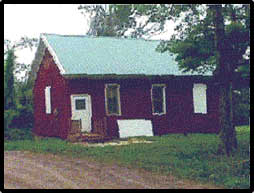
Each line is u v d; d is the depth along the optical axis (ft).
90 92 90.22
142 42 107.14
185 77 98.58
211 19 63.82
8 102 83.51
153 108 96.32
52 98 93.15
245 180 44.55
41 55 96.78
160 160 56.80
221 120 64.28
